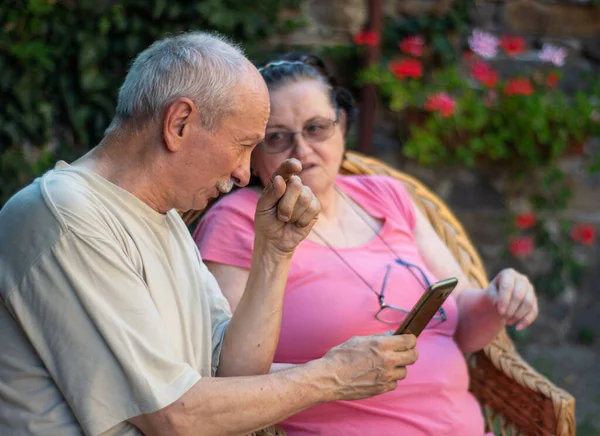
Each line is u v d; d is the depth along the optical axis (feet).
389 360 5.94
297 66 7.41
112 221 5.36
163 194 5.61
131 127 5.47
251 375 5.96
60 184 5.28
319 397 5.74
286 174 5.60
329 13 13.76
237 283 6.98
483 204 14.55
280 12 13.48
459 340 7.89
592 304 15.06
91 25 12.33
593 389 13.12
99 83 12.43
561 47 14.79
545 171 14.49
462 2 14.23
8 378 5.28
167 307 5.60
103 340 5.11
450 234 8.51
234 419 5.37
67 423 5.26
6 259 5.16
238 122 5.44
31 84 12.10
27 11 11.97
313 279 7.16
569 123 13.99
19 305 5.12
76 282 5.07
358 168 8.82
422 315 6.04
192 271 5.99
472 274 8.32
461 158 13.99
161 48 5.50
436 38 14.17
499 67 14.57
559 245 14.79
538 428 7.29
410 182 8.80
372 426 6.88
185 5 12.64
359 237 7.69
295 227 5.79
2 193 12.14
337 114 7.48
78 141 12.65
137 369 5.09
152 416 5.15
